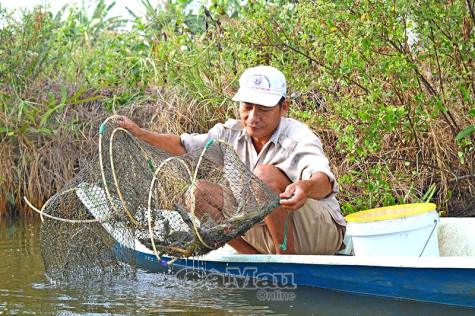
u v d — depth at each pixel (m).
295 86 8.84
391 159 8.80
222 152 6.43
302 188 5.39
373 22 7.50
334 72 8.12
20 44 13.15
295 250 6.30
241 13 10.06
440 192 8.63
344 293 5.75
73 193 6.54
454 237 6.45
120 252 6.52
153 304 5.46
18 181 11.87
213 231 5.68
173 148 6.62
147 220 6.01
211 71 10.70
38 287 6.11
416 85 7.50
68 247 6.45
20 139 11.96
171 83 11.17
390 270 5.34
